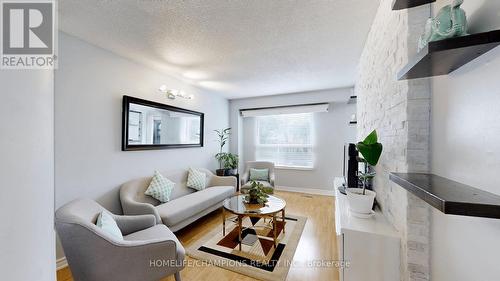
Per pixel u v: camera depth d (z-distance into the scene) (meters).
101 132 2.34
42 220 0.51
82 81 2.15
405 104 1.20
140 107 2.79
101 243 1.28
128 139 2.61
